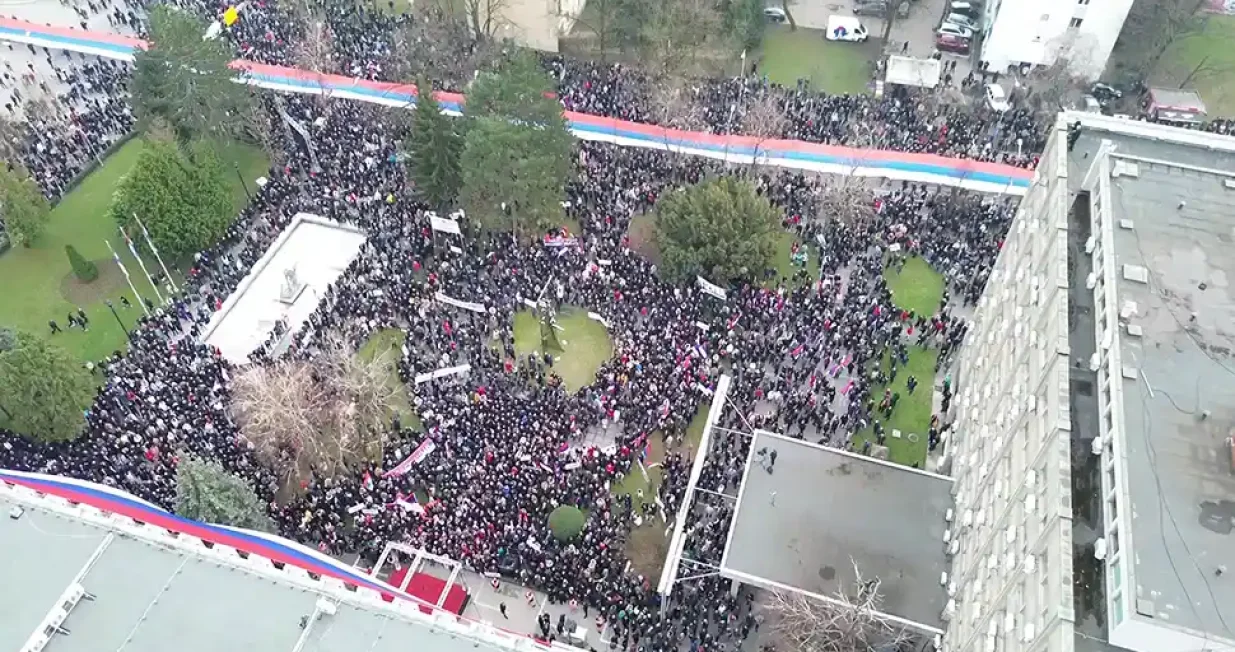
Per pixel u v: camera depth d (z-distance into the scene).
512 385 58.50
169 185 66.56
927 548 47.75
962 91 83.62
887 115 79.00
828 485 50.19
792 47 92.12
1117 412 32.69
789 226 70.94
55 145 79.00
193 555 37.97
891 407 57.81
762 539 47.75
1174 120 79.06
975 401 50.81
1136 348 34.94
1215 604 27.67
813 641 42.38
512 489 51.31
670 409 55.69
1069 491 32.81
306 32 86.00
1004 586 36.38
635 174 74.19
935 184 71.25
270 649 35.12
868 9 96.62
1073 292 41.06
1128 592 27.97
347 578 43.97
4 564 37.31
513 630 48.19
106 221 74.44
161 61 71.69
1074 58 81.88
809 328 60.66
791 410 55.97
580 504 51.62
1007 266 51.62
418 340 61.09
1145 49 83.94
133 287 68.19
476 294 64.44
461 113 72.62
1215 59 88.50
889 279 66.75
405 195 73.25
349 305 62.81
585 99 81.06
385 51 87.06
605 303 63.22
